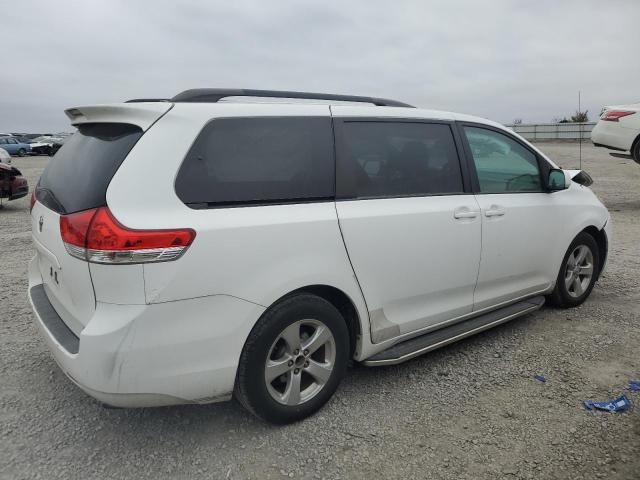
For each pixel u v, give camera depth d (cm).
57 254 277
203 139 268
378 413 315
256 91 304
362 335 322
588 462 270
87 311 253
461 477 259
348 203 312
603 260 517
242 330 267
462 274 371
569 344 410
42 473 260
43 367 371
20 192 1146
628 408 318
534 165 440
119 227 238
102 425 301
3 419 305
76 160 291
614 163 1969
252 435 293
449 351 401
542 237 433
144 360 244
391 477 260
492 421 306
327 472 263
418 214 339
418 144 357
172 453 277
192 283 250
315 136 308
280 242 277
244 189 275
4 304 498
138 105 270
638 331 434
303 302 289
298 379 297
